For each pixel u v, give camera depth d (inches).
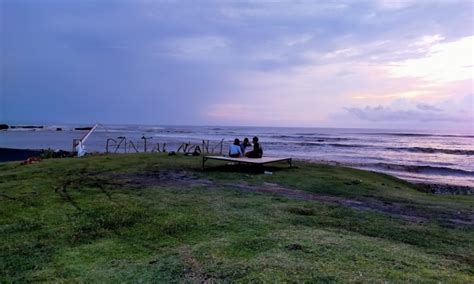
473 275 165.8
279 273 158.7
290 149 1760.6
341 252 188.7
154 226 239.3
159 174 476.4
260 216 266.7
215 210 281.9
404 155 1574.8
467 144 2288.4
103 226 240.4
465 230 256.2
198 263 172.7
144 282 154.7
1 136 2561.5
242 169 540.7
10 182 397.4
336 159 1294.3
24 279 161.3
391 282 150.9
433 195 445.1
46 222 249.1
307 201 331.3
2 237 218.8
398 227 254.4
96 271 168.6
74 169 503.2
